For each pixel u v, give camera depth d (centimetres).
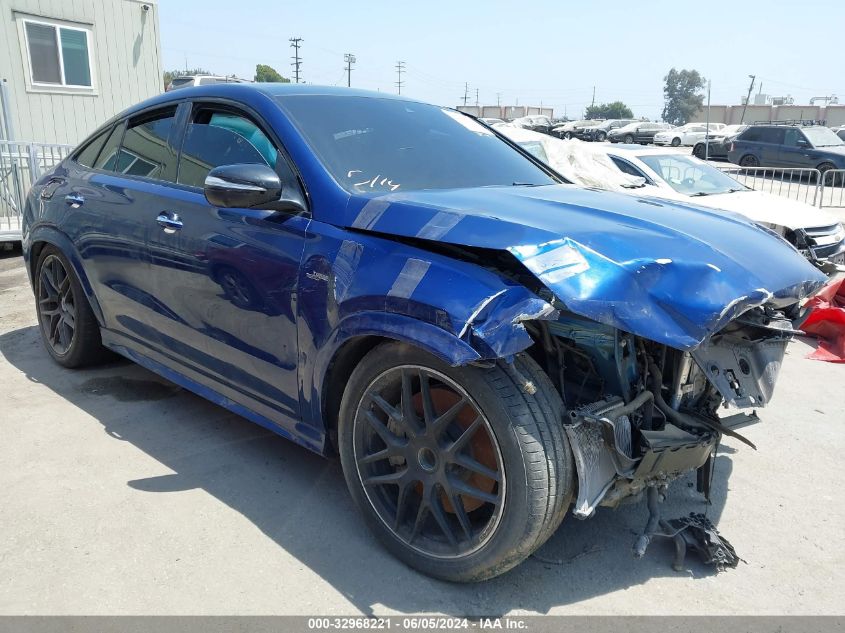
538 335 246
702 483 281
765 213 827
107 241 376
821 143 2181
